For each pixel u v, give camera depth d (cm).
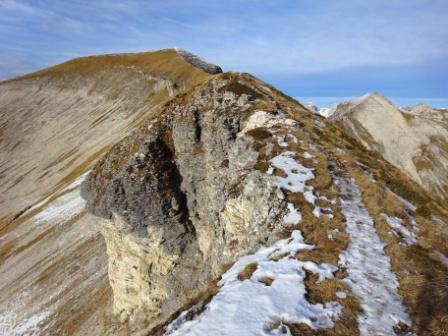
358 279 1505
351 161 2628
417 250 1731
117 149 3694
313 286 1452
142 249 3444
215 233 3119
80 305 4447
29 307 4838
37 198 8725
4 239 6875
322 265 1591
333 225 1889
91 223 5734
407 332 1229
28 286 5231
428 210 2283
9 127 12794
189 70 10731
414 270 1575
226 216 2555
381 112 13912
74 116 11788
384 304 1364
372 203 2152
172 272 3400
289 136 2783
